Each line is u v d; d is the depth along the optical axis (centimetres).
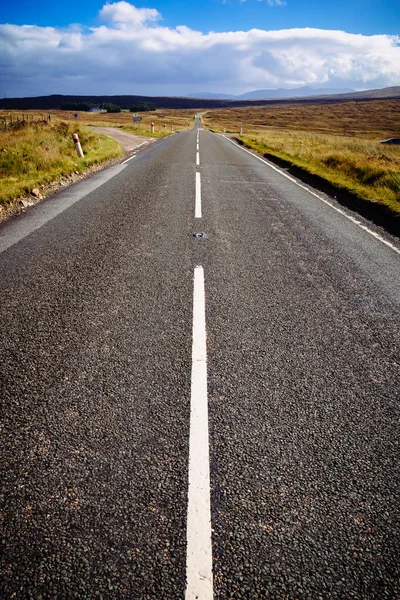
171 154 1491
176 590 135
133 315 315
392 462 192
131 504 164
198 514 161
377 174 964
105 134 2327
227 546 150
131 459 185
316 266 445
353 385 245
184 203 714
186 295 354
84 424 204
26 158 1022
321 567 145
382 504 171
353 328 314
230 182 959
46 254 443
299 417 217
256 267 431
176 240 507
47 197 734
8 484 171
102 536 151
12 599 130
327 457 192
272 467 185
